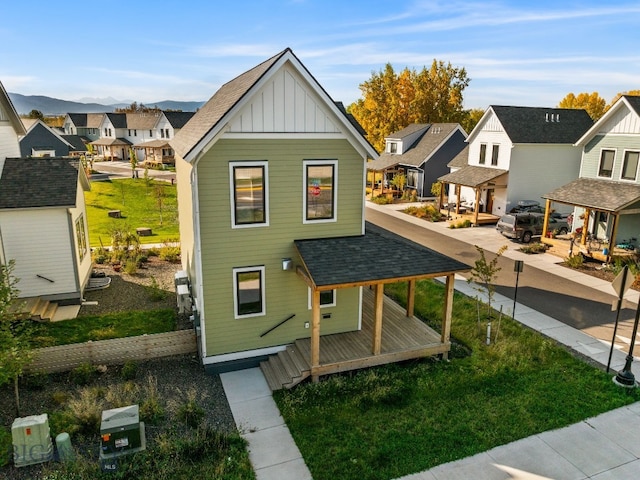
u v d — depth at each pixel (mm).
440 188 37438
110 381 12336
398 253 13367
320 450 9750
